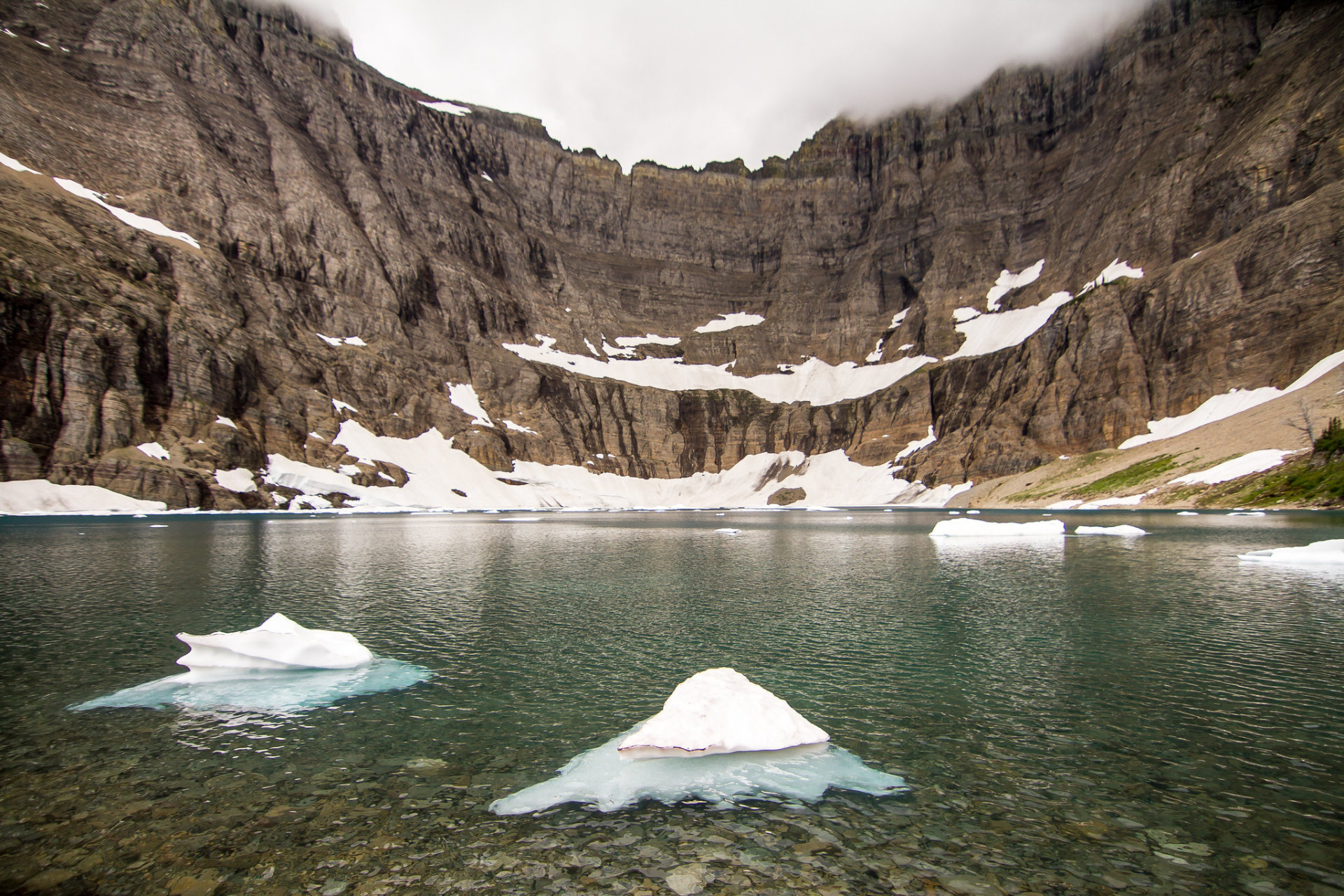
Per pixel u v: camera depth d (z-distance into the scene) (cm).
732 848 788
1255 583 2672
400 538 5547
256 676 1520
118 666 1588
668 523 8350
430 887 703
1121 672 1515
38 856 763
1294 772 991
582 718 1256
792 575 3200
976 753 1075
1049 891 689
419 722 1234
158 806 895
